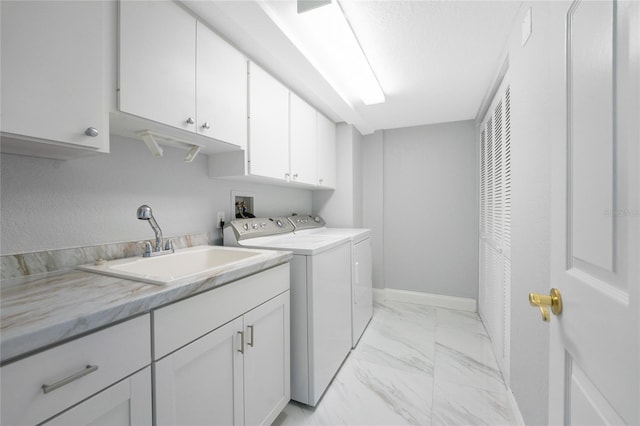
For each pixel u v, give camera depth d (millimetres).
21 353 501
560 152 629
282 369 1349
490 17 1359
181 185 1525
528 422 1196
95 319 607
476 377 1728
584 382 534
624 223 416
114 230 1213
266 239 1855
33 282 860
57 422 562
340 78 1918
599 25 485
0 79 653
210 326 927
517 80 1330
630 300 395
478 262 2824
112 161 1208
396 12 1329
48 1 738
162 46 1057
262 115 1640
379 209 3197
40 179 991
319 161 2434
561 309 617
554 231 655
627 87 412
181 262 1377
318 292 1527
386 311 2857
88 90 826
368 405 1491
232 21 1271
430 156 3031
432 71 1884
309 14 1289
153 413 751
